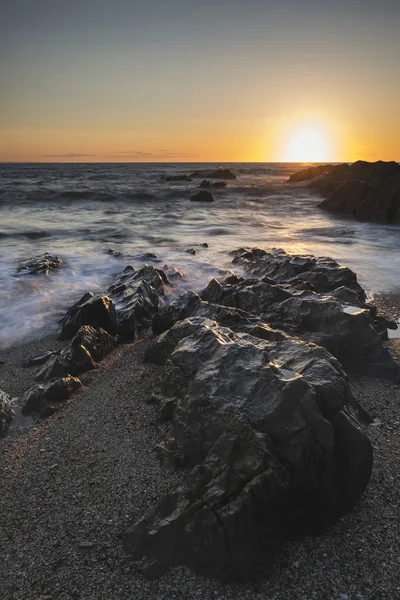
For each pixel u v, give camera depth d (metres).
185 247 20.75
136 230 26.00
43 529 4.87
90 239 22.77
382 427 6.68
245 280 13.01
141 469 5.71
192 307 10.23
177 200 43.94
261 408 4.97
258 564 4.36
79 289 13.91
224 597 4.13
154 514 4.68
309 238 24.16
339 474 4.91
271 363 5.62
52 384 7.63
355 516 5.02
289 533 4.68
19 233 23.97
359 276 16.14
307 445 4.67
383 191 32.09
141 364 8.95
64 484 5.54
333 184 49.53
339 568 4.39
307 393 5.01
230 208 38.53
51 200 39.88
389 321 11.17
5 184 55.53
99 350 9.36
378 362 8.47
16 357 9.53
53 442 6.43
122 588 4.21
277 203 42.88
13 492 5.45
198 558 4.32
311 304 9.38
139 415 6.98
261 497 4.35
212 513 4.34
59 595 4.14
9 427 6.96
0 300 12.76
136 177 80.75
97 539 4.73
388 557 4.48
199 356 6.37
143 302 11.76
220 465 4.76
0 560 4.51
